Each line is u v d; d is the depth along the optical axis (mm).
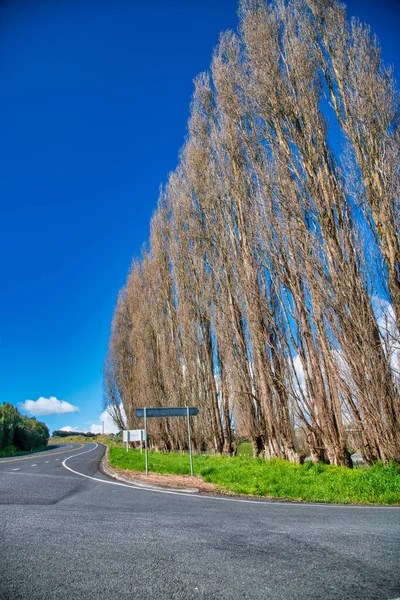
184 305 24812
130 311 38875
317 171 13562
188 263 24594
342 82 13539
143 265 34906
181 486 10539
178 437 26391
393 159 11750
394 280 11359
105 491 10117
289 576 3643
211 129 21516
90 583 3531
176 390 26484
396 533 5168
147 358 31125
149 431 30531
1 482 12344
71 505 7801
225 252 19062
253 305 15648
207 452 23594
